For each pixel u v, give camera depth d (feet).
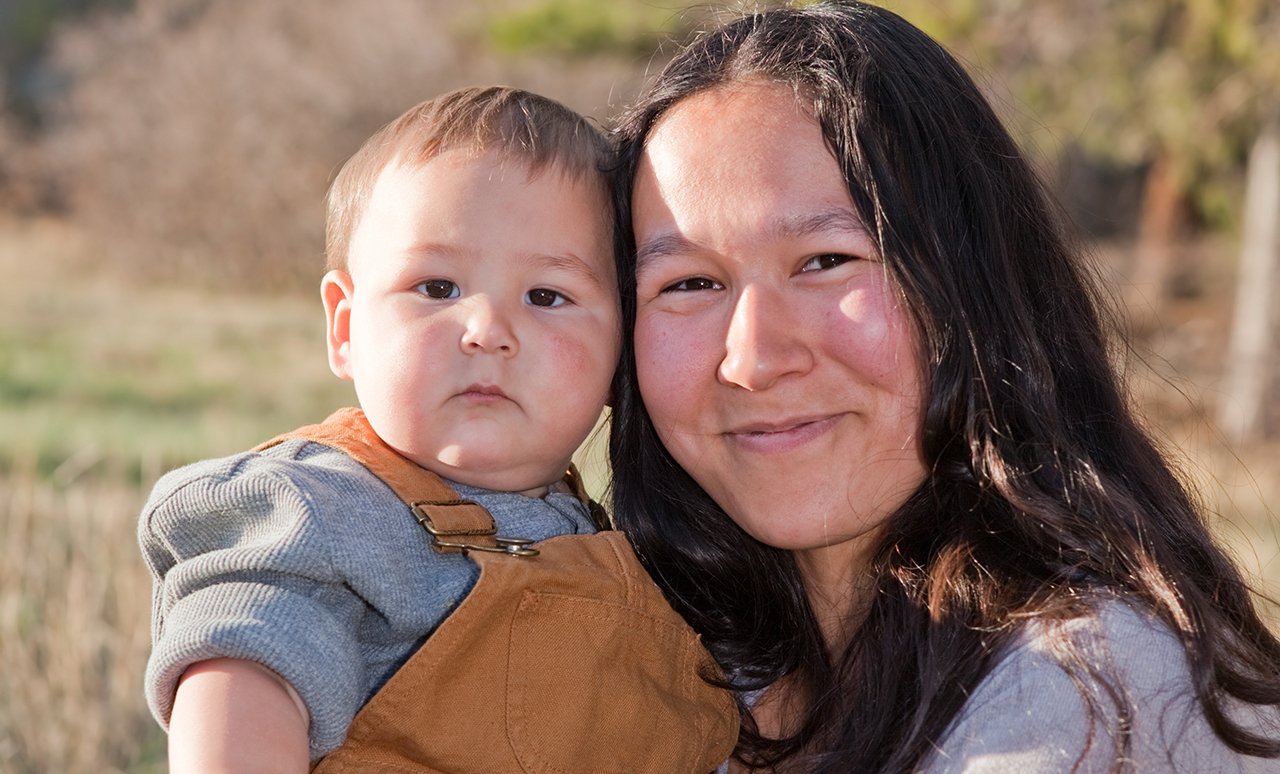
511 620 4.97
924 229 4.87
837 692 5.33
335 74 56.59
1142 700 4.27
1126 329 6.40
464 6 59.26
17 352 37.81
